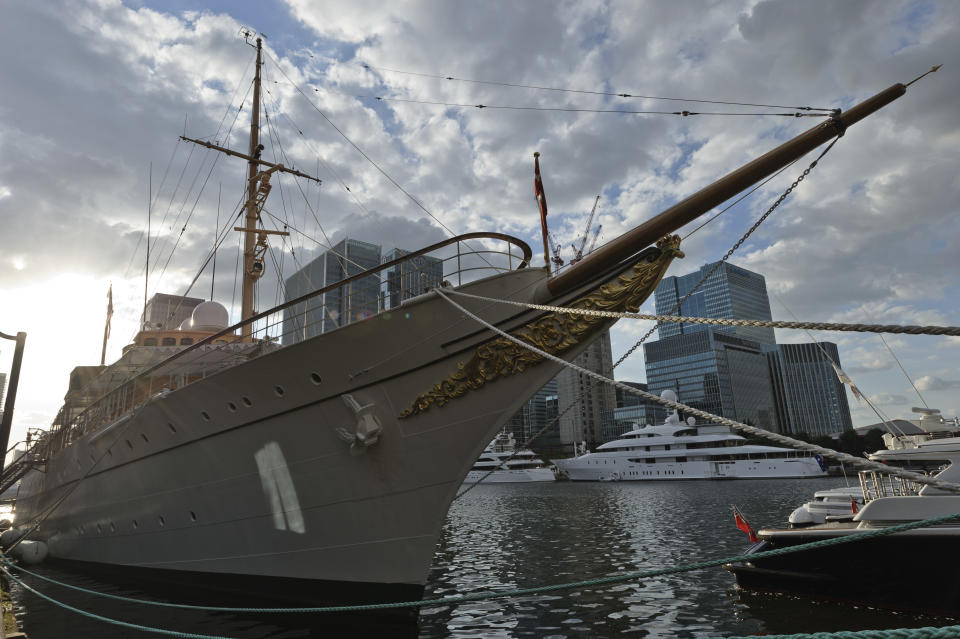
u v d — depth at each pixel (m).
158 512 12.34
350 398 9.64
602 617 10.73
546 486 76.88
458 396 9.20
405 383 9.49
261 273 18.94
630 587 13.12
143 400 13.36
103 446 14.28
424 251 9.90
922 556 10.20
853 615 10.45
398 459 9.54
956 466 12.13
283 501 10.37
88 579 14.16
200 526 11.45
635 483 77.19
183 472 11.79
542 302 8.85
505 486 80.44
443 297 9.24
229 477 11.02
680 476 80.38
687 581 13.55
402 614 9.27
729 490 53.00
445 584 14.52
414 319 9.39
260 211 19.47
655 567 15.91
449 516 35.44
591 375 5.91
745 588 12.48
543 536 23.80
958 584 9.77
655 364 151.25
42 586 13.65
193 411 11.43
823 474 73.25
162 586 11.95
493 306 9.09
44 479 19.72
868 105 6.72
